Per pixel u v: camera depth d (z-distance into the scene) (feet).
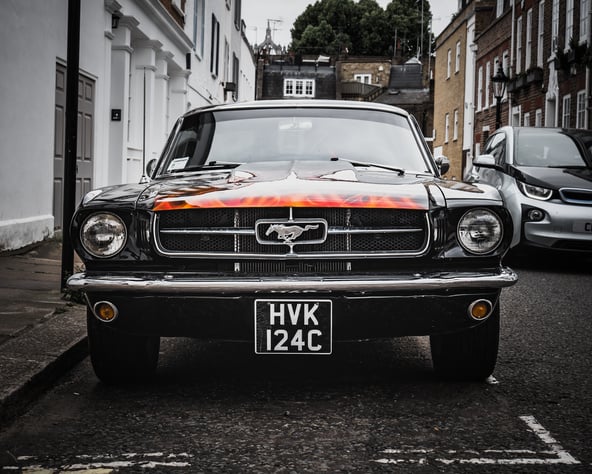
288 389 14.67
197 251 13.37
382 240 13.39
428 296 13.10
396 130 18.49
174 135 18.88
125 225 13.44
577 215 32.83
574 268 35.65
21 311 19.99
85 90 42.11
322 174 14.84
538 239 33.27
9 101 31.42
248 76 166.50
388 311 13.08
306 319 12.90
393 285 12.84
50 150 36.32
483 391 14.60
